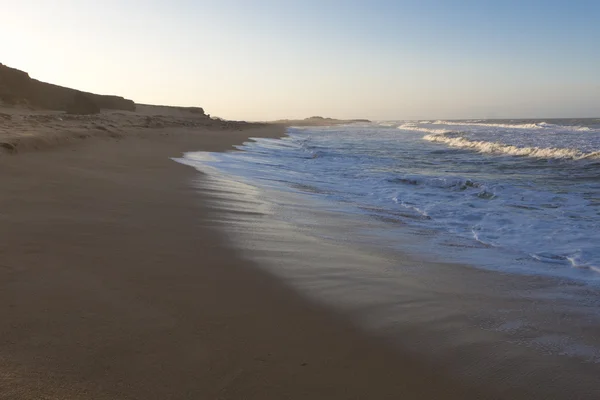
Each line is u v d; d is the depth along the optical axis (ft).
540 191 29.78
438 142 86.99
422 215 23.13
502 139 74.90
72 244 13.30
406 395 7.30
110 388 6.63
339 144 83.76
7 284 10.01
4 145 27.86
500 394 7.52
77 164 28.40
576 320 10.68
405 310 10.85
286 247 15.65
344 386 7.40
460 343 9.25
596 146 56.90
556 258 15.90
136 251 13.41
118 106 186.09
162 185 25.16
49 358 7.20
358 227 19.99
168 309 9.69
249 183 30.01
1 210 16.01
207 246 14.78
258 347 8.45
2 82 123.85
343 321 9.98
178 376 7.19
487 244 17.78
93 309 9.23
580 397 7.53
